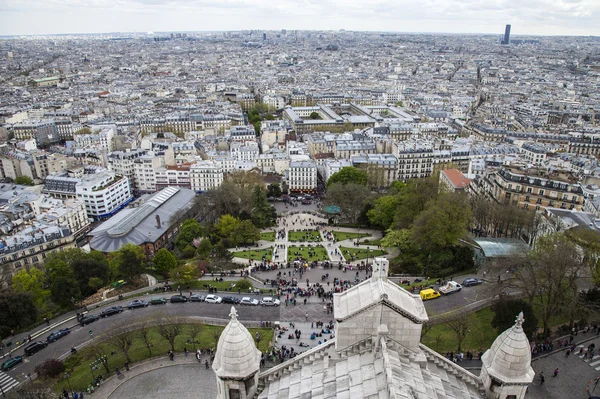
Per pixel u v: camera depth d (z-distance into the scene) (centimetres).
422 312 9388
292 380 9525
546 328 19250
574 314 19575
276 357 19350
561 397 16062
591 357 18050
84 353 19512
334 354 9425
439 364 9744
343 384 8612
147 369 18975
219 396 9688
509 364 9025
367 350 9169
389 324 9112
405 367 8712
